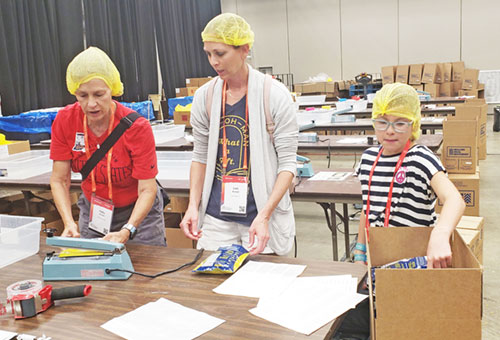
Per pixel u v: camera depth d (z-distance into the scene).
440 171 1.52
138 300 1.30
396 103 1.57
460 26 9.93
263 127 1.77
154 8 8.20
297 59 11.21
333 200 2.60
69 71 1.57
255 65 11.52
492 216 4.22
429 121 4.89
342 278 1.37
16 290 1.27
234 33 1.64
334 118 5.11
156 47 8.38
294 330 1.10
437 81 8.88
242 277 1.42
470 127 3.60
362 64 10.77
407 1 10.18
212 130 1.83
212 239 1.90
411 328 0.97
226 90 1.84
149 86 7.96
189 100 6.79
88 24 6.46
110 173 1.78
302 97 7.88
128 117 1.72
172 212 3.34
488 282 2.95
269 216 1.71
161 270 1.50
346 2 10.59
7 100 5.21
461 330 0.95
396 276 0.96
